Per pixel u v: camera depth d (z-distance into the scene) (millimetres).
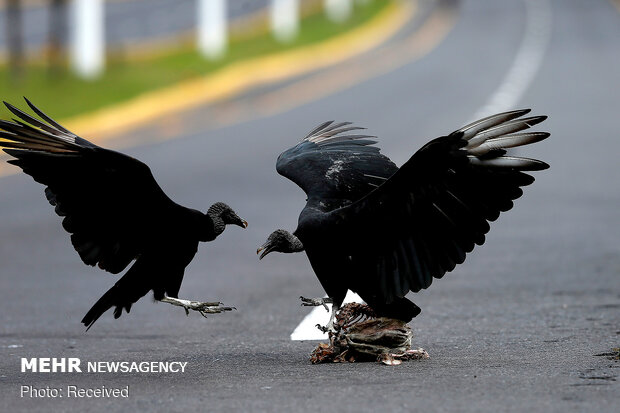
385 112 38688
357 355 10141
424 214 9461
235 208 21594
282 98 44125
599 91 42406
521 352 10453
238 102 43094
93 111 38688
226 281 15305
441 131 33000
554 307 12945
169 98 42750
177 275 9258
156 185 8844
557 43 60750
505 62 53812
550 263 15992
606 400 8359
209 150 31656
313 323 12383
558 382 9008
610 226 19125
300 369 9852
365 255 9625
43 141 8844
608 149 29234
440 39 65125
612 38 61688
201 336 11750
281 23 61750
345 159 10438
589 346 10703
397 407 8211
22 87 39781
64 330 12164
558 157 28062
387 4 80875
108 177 8852
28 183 27047
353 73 51969
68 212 9078
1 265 16828
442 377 9289
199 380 9469
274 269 16281
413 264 9641
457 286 14445
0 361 10523
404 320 10125
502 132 9094
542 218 20109
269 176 26328
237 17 67125
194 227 9070
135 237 9102
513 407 8164
